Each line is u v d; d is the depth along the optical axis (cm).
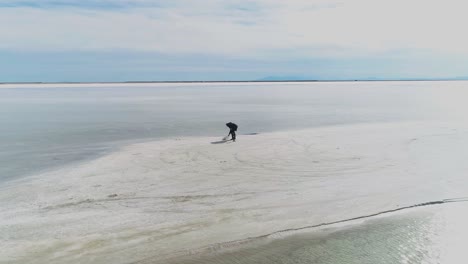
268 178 1306
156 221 951
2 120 2867
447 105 4228
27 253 791
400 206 1084
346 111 3550
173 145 1861
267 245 855
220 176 1327
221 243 855
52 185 1212
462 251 840
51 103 4647
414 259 808
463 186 1246
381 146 1839
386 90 8775
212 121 2800
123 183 1239
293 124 2638
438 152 1711
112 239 855
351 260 802
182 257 796
